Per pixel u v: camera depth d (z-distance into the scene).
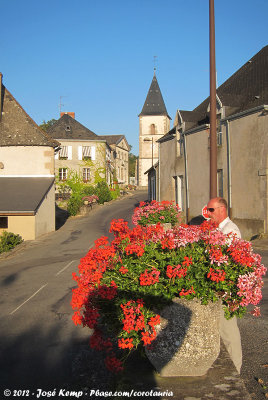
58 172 46.12
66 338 6.42
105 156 47.34
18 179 25.25
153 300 3.56
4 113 26.56
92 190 42.81
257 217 18.12
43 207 23.20
